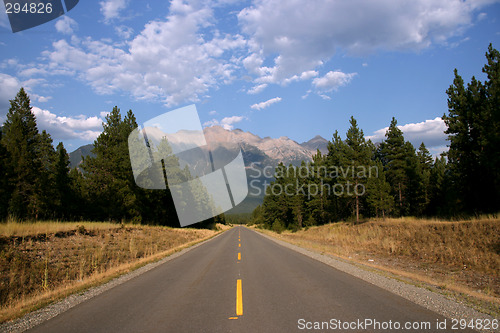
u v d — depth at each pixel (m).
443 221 21.12
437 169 37.59
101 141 30.47
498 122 19.61
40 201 25.56
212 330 4.28
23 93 33.25
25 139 28.88
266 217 76.69
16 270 8.44
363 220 36.03
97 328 4.51
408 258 15.23
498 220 15.53
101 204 29.64
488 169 21.28
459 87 24.03
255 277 8.46
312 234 37.47
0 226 12.09
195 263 11.88
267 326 4.37
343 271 9.26
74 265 10.50
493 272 10.86
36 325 4.75
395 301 5.64
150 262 12.42
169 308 5.50
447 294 6.40
